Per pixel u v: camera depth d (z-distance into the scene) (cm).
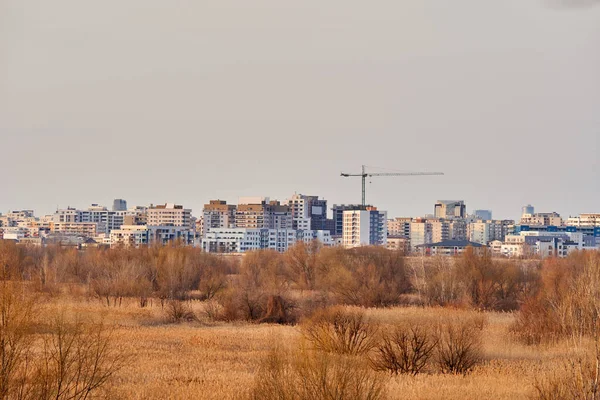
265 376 15600
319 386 15000
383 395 16100
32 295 15925
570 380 16488
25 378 14538
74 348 15338
